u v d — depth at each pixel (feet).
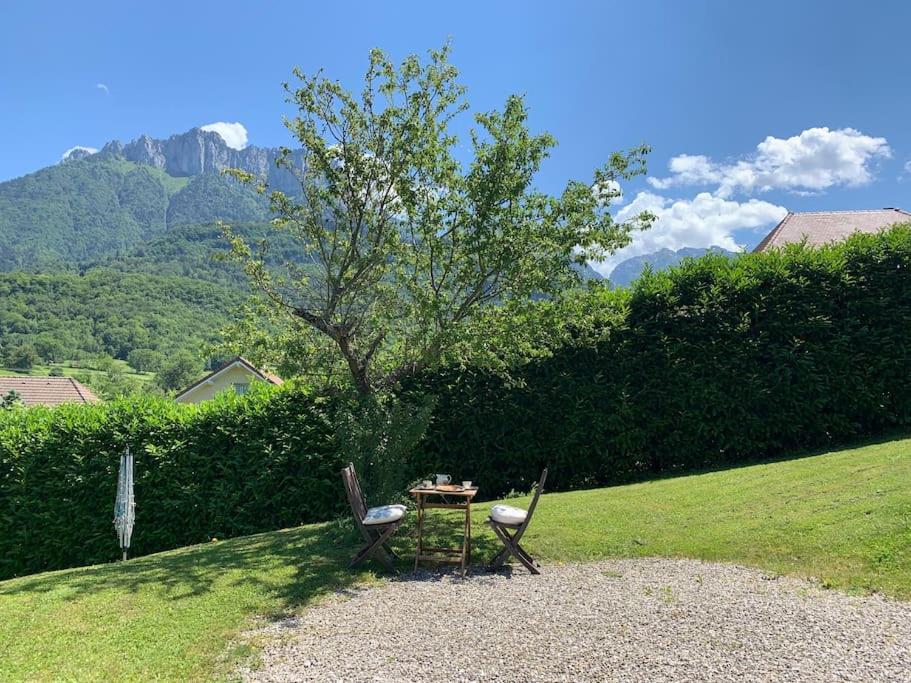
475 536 25.62
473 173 26.04
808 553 20.13
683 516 25.26
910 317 34.30
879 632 14.87
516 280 26.03
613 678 12.98
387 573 21.79
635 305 36.73
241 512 33.47
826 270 35.24
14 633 16.76
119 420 33.32
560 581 20.13
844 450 32.22
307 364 27.78
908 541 19.26
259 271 27.53
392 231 27.20
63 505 32.48
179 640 15.83
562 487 36.24
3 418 33.53
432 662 14.06
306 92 25.70
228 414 34.17
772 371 35.04
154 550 33.09
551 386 35.91
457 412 36.06
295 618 17.34
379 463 26.48
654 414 35.55
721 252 39.14
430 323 25.66
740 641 14.58
